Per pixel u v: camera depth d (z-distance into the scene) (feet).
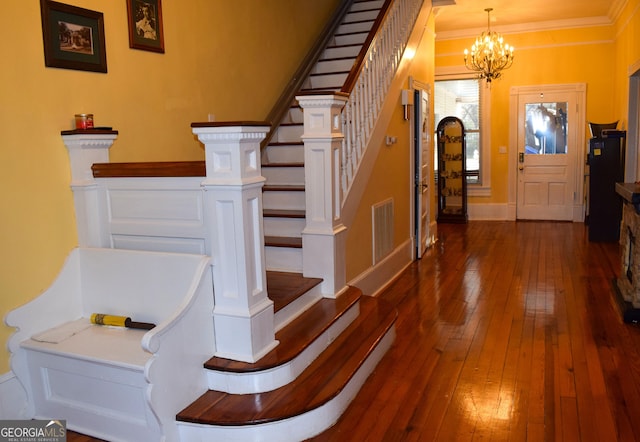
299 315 10.22
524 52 26.86
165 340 7.40
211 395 8.14
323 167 10.94
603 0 22.18
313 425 7.94
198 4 12.39
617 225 21.67
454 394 9.32
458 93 28.37
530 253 20.30
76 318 9.20
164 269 8.42
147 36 10.80
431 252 21.07
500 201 28.43
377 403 9.03
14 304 8.38
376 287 15.29
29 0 8.43
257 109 15.05
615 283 14.94
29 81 8.46
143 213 8.93
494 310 13.79
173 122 11.66
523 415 8.57
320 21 18.94
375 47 14.58
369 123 14.47
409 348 11.42
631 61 20.54
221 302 8.31
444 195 28.35
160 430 7.44
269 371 8.17
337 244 11.28
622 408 8.73
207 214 8.29
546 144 27.27
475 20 25.44
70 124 9.19
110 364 7.57
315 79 17.74
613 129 22.80
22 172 8.41
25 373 8.43
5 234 8.21
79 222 9.27
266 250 12.00
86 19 9.41
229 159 7.86
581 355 10.85
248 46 14.49
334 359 9.38
